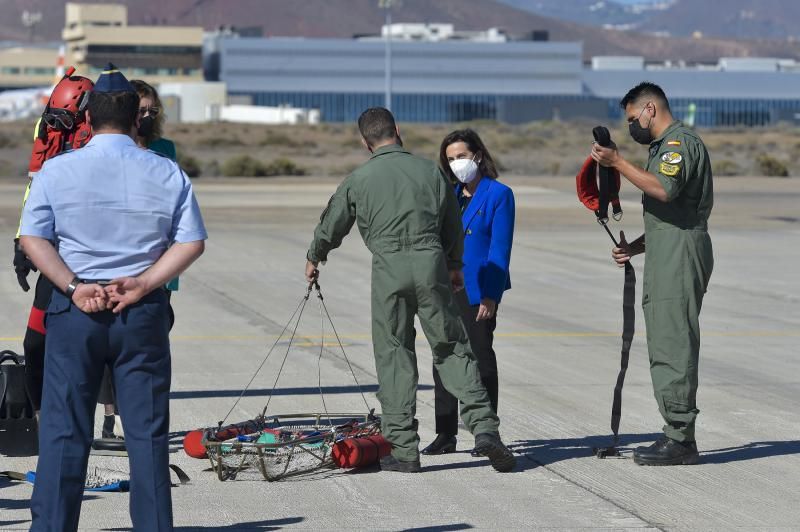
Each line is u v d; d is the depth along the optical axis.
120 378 7.20
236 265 27.77
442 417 11.01
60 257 7.07
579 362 16.22
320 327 19.05
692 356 10.56
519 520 8.90
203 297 22.53
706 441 11.71
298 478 10.09
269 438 10.28
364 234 10.11
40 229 7.08
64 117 9.76
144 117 10.33
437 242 10.02
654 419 12.64
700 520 8.95
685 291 10.45
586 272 27.67
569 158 105.81
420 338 18.05
